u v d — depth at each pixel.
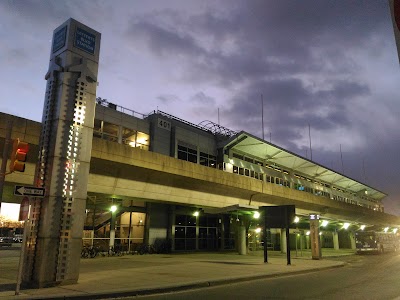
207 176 32.94
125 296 11.27
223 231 42.25
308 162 56.41
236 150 46.03
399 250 53.56
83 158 13.82
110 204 30.73
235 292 12.15
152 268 19.03
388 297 10.95
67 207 12.99
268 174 50.75
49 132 13.51
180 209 37.16
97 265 20.94
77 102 13.92
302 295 11.41
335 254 41.25
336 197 72.75
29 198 11.40
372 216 75.56
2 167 12.12
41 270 11.98
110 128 32.00
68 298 10.43
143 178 28.28
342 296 11.16
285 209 23.31
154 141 35.44
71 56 14.09
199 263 22.62
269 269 19.19
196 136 40.69
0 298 9.99
